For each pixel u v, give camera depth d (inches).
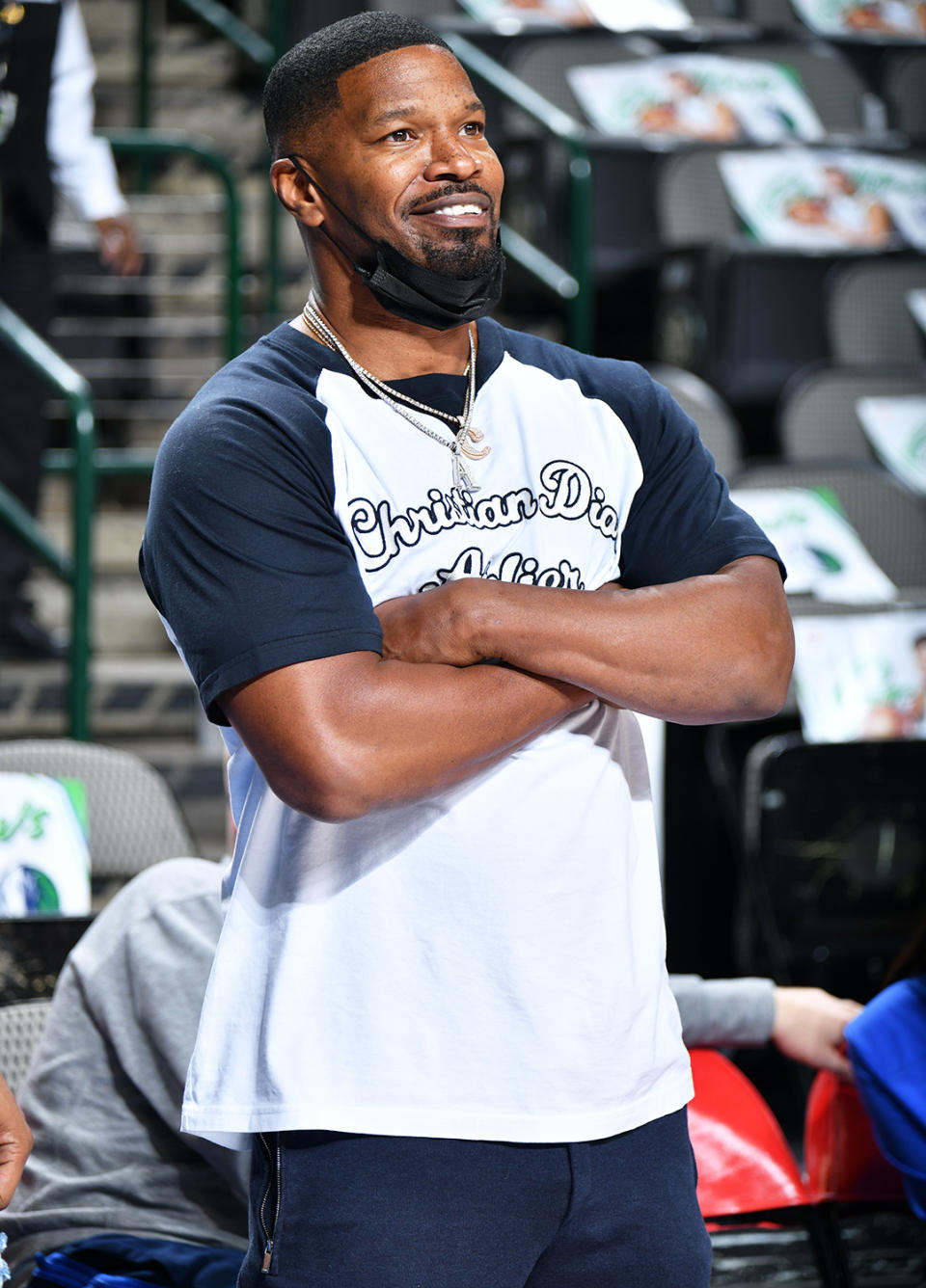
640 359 489.4
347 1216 102.2
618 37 531.8
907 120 550.6
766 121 518.0
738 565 113.5
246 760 113.0
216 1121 105.2
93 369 465.4
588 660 103.7
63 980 154.9
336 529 105.9
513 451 110.7
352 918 103.9
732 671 107.3
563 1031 103.0
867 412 368.2
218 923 148.4
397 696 100.9
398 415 109.0
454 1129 101.7
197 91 591.8
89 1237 141.9
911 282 418.6
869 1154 172.1
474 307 107.7
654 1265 107.2
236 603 101.3
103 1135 149.6
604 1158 105.7
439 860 103.4
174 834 208.7
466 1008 102.7
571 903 104.6
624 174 472.7
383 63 105.1
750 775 239.9
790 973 249.3
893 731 263.9
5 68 345.1
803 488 318.0
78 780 208.4
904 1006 161.6
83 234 465.7
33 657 354.3
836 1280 164.1
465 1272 102.9
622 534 116.5
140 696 346.3
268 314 471.8
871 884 240.7
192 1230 146.3
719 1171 164.7
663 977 112.0
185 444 104.7
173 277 496.1
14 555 350.6
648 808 114.8
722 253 411.8
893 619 272.4
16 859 192.7
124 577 416.5
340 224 107.3
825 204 460.8
